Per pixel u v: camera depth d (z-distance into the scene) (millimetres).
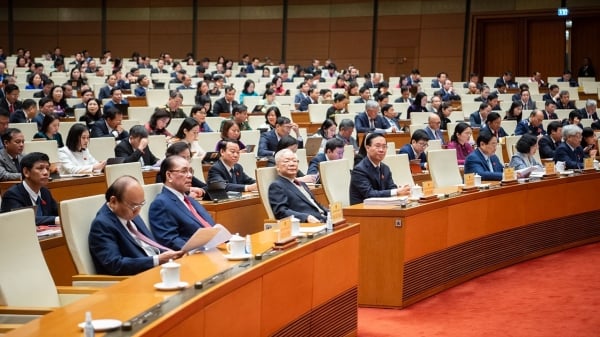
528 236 8781
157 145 10039
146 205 5676
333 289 5469
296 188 7020
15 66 20203
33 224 4441
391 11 24875
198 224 5590
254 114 14992
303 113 15859
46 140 9055
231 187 7980
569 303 6883
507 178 8656
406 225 6648
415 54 24609
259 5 26234
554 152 11656
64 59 22609
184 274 4086
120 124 10742
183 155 7512
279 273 4582
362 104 15664
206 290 3689
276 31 26109
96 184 8398
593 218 9859
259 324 4312
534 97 18328
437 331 6000
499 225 8289
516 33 23594
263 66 22188
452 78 24188
